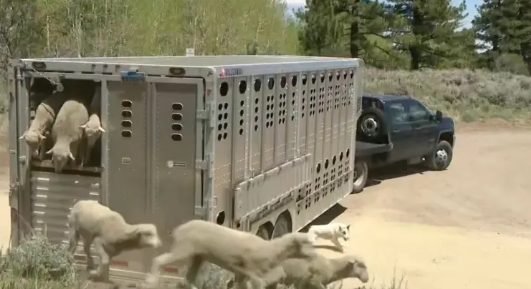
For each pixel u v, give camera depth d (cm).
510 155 2867
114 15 3388
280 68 1160
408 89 4556
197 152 922
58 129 953
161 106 933
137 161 951
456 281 1220
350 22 5809
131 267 955
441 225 1673
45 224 1006
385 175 2302
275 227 1184
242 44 3844
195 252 812
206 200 926
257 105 1072
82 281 908
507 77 5284
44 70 979
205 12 3759
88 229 894
